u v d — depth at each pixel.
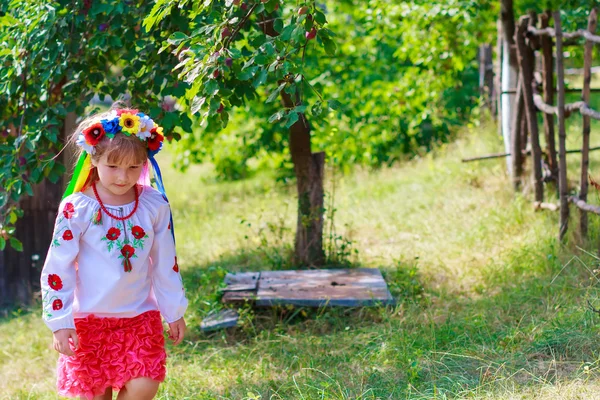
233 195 10.96
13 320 6.58
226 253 7.50
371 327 4.95
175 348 5.02
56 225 3.02
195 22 4.14
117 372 3.03
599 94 10.94
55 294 2.97
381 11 8.92
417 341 4.39
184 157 11.69
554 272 5.47
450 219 7.52
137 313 3.11
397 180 9.59
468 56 9.62
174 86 4.60
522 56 7.07
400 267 5.90
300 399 3.73
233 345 5.11
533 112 7.11
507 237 6.68
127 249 3.04
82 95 5.02
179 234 8.84
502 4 8.04
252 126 11.20
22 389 4.64
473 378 3.72
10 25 4.75
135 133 2.99
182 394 4.07
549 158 7.41
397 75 10.95
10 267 7.35
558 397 3.31
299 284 5.68
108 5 4.60
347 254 6.52
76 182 3.09
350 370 4.08
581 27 7.89
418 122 10.15
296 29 3.41
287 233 7.73
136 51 4.95
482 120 10.72
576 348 3.90
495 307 4.96
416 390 3.63
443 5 8.37
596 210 5.68
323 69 10.34
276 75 3.62
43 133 4.73
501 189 8.05
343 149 10.33
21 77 4.80
